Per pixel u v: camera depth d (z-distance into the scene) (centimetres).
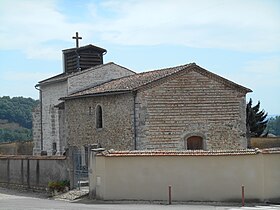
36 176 3130
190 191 2472
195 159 2484
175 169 2477
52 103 4534
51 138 4553
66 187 2802
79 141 3794
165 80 3266
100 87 3809
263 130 5997
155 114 3238
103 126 3516
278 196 2506
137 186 2469
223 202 2452
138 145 3195
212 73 3369
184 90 3312
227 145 3403
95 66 4478
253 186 2484
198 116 3334
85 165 2905
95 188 2559
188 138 3319
